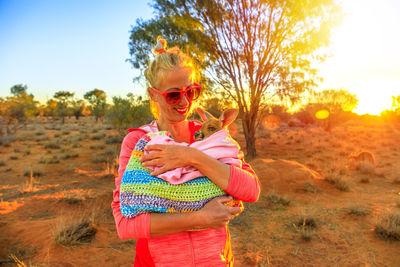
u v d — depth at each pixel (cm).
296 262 457
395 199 801
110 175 1089
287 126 4997
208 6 1183
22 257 452
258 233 563
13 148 1959
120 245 499
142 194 95
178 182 97
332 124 3850
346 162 1477
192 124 133
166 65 113
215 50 1279
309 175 951
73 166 1295
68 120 6856
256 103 1436
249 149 1596
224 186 102
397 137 2969
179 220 94
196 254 106
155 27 1315
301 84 1253
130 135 121
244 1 1177
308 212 673
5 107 3127
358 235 552
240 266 446
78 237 507
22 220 626
